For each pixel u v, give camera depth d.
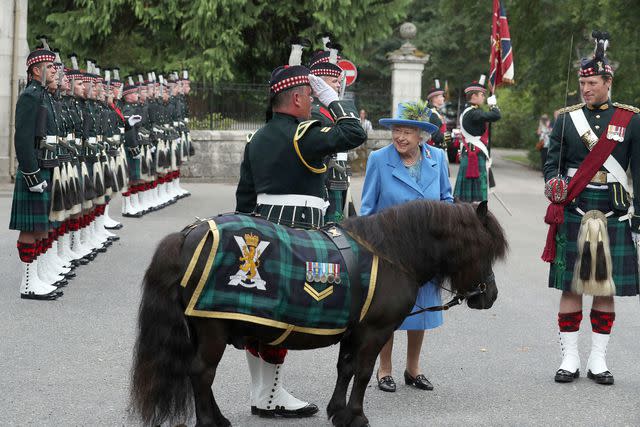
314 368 11.23
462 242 8.48
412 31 40.28
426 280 8.62
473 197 23.58
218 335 7.81
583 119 11.05
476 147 23.48
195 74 39.81
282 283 7.84
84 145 17.86
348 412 8.49
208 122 37.50
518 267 18.98
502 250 8.71
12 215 14.35
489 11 50.00
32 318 13.30
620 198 10.94
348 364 8.71
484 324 13.85
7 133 30.95
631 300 15.96
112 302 14.52
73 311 13.83
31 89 14.27
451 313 14.56
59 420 9.05
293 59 9.36
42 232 14.48
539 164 50.88
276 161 8.66
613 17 41.47
